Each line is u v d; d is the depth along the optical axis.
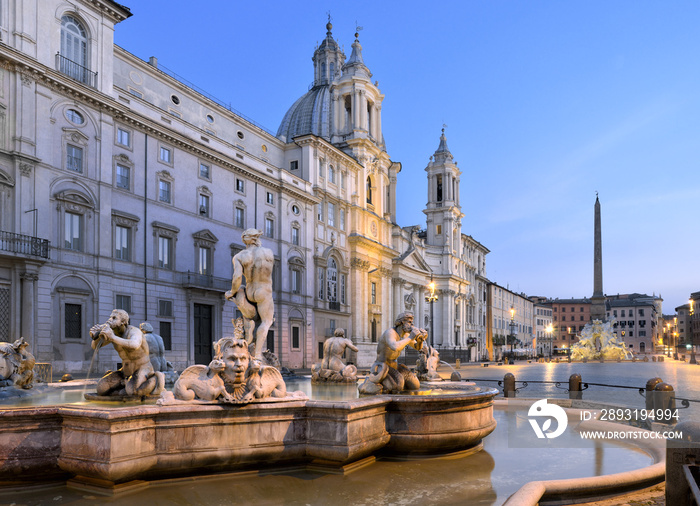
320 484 6.36
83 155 32.41
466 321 103.00
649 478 6.67
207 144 42.00
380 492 6.13
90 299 32.19
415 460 7.71
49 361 29.47
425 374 12.70
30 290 28.64
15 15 29.22
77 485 6.00
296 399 6.91
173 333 38.09
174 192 39.19
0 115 28.33
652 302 187.25
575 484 6.05
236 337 6.75
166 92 43.69
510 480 6.75
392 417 7.79
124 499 5.67
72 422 5.98
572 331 178.38
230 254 44.12
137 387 7.34
